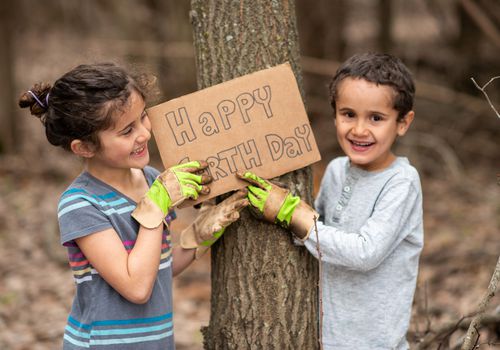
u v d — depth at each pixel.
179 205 2.79
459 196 9.29
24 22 16.17
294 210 2.79
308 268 3.00
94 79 2.46
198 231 2.94
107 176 2.68
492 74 11.62
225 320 3.02
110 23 14.32
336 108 2.89
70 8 15.51
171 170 2.71
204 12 2.93
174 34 11.77
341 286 2.91
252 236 2.91
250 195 2.81
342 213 2.94
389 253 2.81
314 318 3.04
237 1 2.86
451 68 11.84
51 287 6.30
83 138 2.53
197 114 2.81
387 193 2.82
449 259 6.57
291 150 2.85
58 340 5.14
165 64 11.45
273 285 2.93
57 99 2.50
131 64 2.69
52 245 7.36
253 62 2.88
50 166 11.08
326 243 2.74
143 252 2.55
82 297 2.66
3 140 11.80
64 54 15.65
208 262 7.05
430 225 8.06
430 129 10.88
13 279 6.51
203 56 2.96
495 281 2.69
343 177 3.04
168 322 2.76
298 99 2.85
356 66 2.80
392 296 2.86
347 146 2.86
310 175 3.00
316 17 12.49
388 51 12.67
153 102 2.78
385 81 2.74
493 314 3.53
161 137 2.80
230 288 2.99
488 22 9.34
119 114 2.49
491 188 9.49
